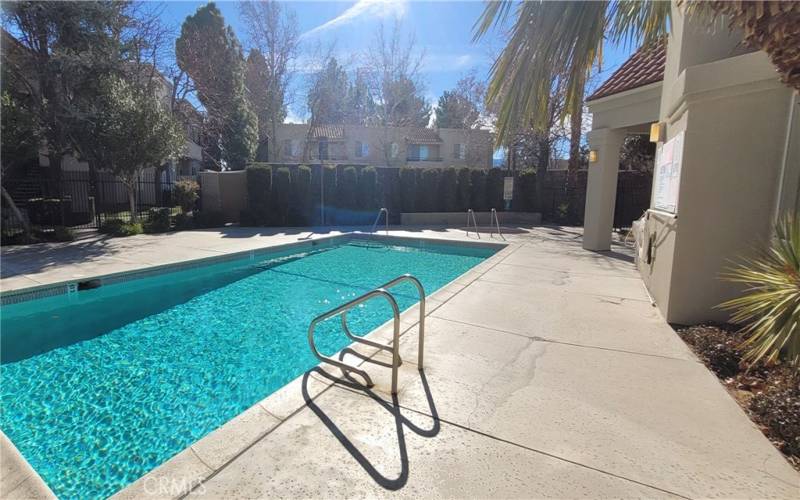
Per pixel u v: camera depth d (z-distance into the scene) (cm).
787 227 306
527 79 350
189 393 378
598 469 212
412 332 419
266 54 2686
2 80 1047
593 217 984
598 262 830
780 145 392
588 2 326
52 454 293
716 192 420
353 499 189
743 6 230
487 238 1234
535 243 1118
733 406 274
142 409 351
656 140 600
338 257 1082
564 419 258
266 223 1486
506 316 474
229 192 1544
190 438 312
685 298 443
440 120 4481
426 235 1304
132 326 553
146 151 1173
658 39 437
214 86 2348
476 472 208
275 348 484
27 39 1077
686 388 300
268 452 222
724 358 339
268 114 2839
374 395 287
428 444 231
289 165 1543
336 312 314
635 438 238
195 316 597
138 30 1298
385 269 943
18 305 597
